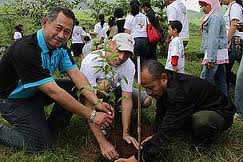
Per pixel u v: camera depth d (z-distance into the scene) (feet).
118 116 7.11
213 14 8.41
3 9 17.29
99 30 16.98
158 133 5.90
